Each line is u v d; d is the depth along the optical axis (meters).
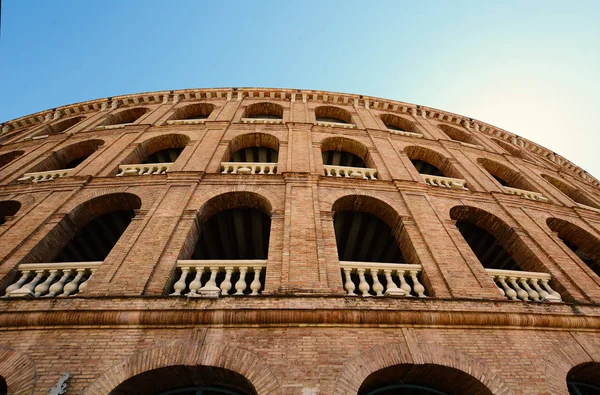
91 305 7.31
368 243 14.12
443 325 7.69
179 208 10.95
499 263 14.23
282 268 8.66
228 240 14.51
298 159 14.38
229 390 7.00
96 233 13.59
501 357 7.25
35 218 10.81
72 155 17.30
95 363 6.48
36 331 7.05
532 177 18.42
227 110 20.55
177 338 6.97
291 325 7.27
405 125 23.08
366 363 6.73
